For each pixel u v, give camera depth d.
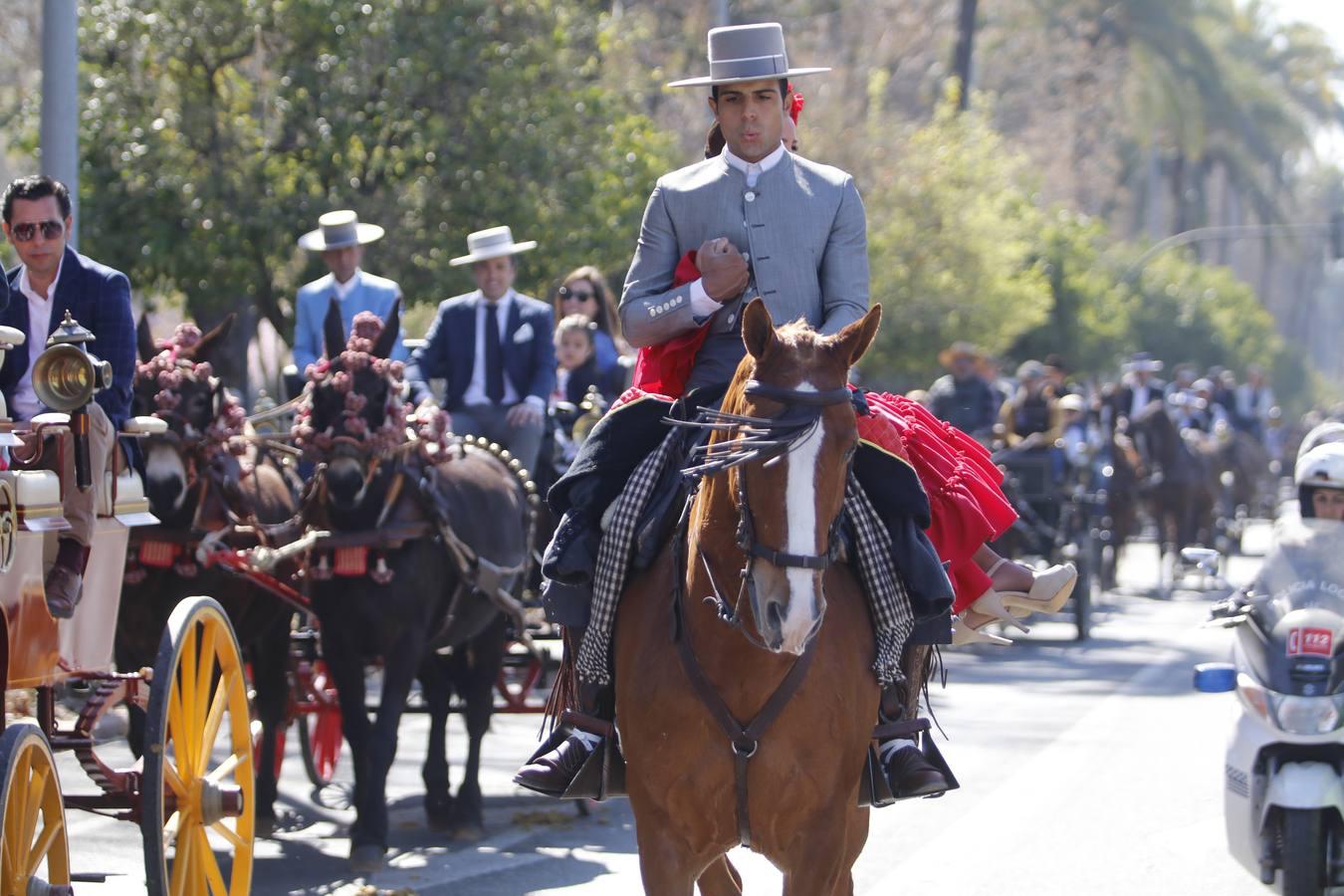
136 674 8.54
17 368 9.41
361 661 11.38
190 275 23.47
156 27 23.42
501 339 14.59
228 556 11.09
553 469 15.10
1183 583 33.50
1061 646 23.19
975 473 8.30
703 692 6.96
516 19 24.53
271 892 10.38
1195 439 37.16
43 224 9.38
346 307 14.64
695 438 7.44
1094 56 74.00
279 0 23.33
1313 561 9.66
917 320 42.91
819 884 7.04
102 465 8.61
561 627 8.09
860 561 7.24
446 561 11.76
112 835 12.02
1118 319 62.53
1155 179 95.25
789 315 7.76
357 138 23.70
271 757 12.28
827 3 46.66
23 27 34.28
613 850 11.64
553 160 24.27
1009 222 47.06
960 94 55.22
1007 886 10.55
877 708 7.36
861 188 43.38
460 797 12.27
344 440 11.14
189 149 23.69
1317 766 9.27
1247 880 10.66
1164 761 14.55
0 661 7.28
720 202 7.82
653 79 34.78
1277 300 152.62
